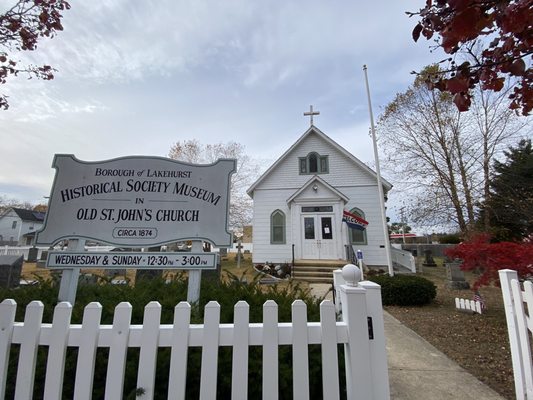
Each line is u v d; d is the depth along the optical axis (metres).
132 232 3.45
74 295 3.16
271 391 1.70
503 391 2.89
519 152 18.78
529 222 15.20
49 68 4.45
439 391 2.89
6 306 1.80
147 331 1.74
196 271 3.28
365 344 1.74
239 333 1.76
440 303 7.51
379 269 13.30
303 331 1.78
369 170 14.84
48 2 3.90
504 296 2.81
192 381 2.00
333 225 14.12
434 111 17.53
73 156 3.59
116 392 1.67
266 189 15.74
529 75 2.01
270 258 14.71
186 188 3.62
